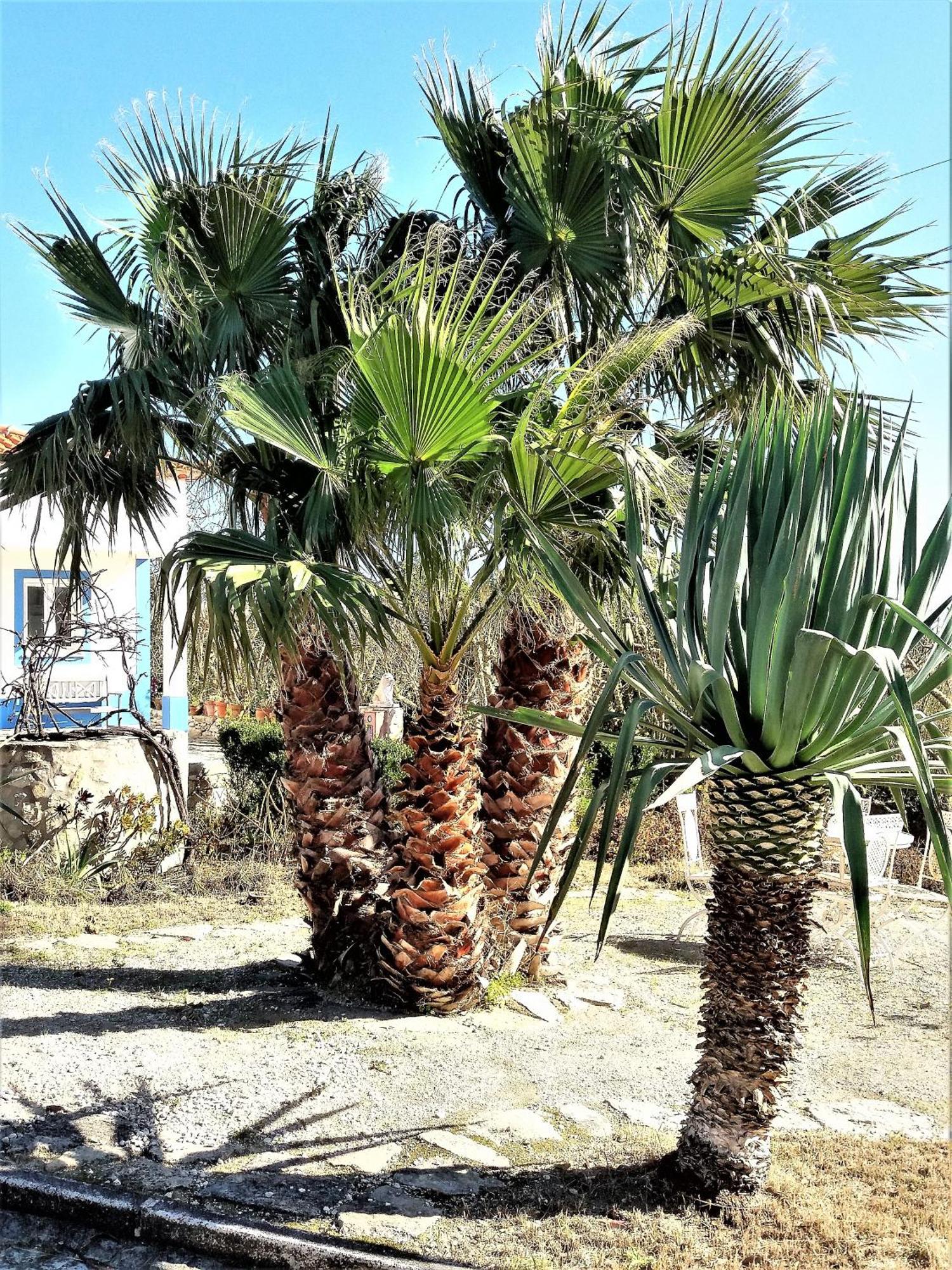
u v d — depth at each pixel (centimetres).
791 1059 370
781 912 359
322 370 550
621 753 305
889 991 661
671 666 365
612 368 507
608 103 585
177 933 761
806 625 333
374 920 620
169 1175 397
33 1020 567
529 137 550
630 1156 416
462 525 486
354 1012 592
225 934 765
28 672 984
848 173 591
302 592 468
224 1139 429
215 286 599
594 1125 446
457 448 467
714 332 610
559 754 634
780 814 351
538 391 480
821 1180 392
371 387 450
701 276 573
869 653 283
